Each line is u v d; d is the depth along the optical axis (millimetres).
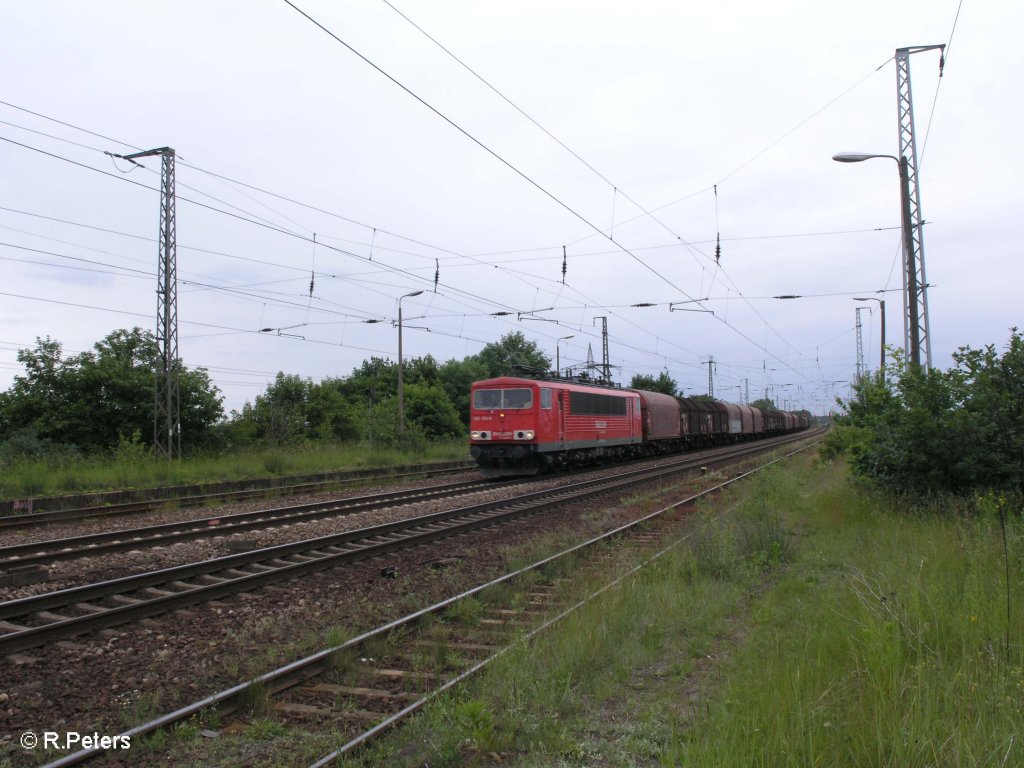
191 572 9516
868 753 3805
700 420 47969
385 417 37969
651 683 5707
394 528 13492
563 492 20375
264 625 7520
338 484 23203
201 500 18562
